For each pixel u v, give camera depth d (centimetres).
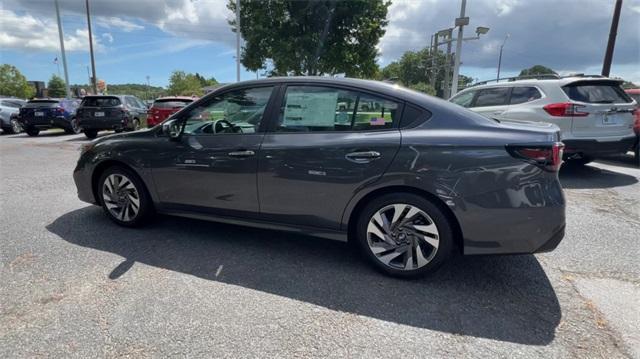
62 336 229
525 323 247
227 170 338
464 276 309
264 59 2102
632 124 632
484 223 272
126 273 306
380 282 298
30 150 1013
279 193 323
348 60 2056
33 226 409
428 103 293
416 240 293
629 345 226
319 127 313
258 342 226
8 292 276
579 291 287
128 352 216
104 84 3694
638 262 336
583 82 618
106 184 406
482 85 742
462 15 1673
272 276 306
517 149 264
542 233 267
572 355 217
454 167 271
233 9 2145
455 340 230
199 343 224
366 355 216
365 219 304
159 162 369
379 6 2056
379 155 287
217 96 350
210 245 365
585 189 588
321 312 257
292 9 1972
